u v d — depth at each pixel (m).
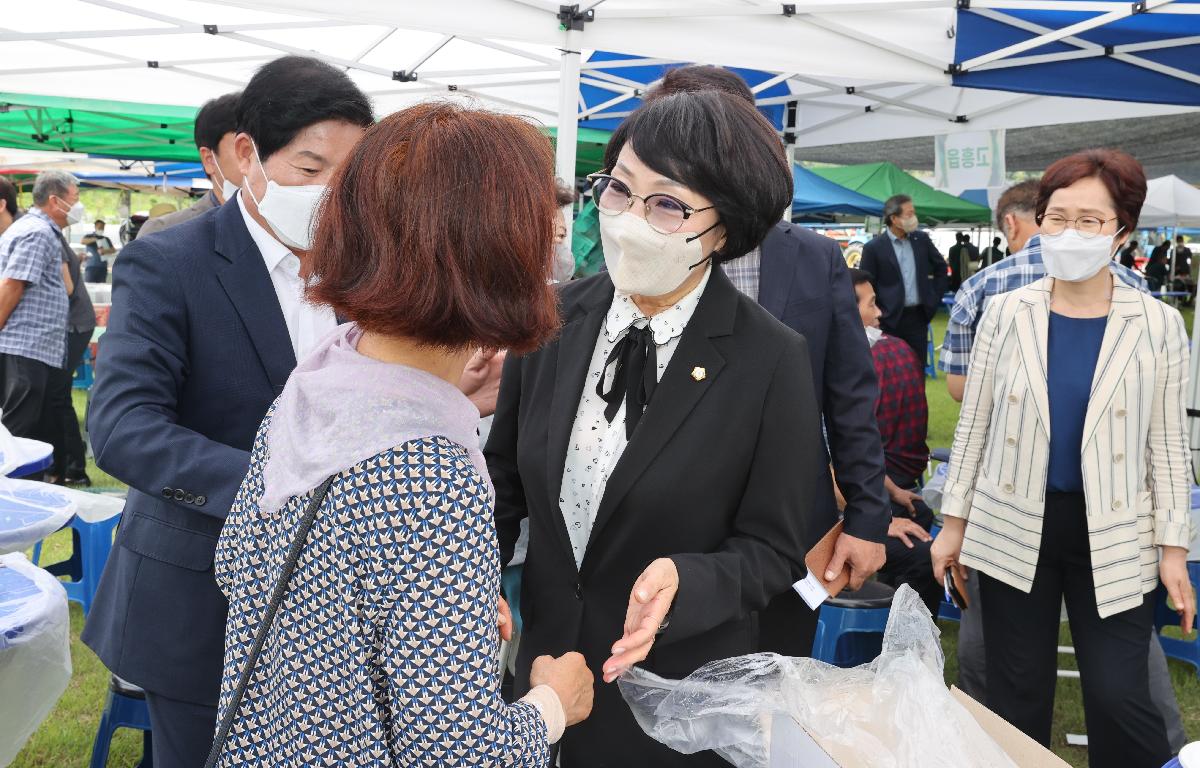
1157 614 3.43
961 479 2.44
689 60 4.28
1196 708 3.47
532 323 1.00
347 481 0.94
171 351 1.66
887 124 7.30
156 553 1.69
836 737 1.21
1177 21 4.82
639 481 1.46
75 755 3.03
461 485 0.95
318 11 3.67
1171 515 2.20
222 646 1.67
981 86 5.08
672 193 1.40
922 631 1.34
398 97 6.98
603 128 8.71
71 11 5.37
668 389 1.47
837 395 2.39
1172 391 2.22
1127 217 2.21
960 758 1.19
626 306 1.54
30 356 5.63
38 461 3.18
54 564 3.84
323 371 1.03
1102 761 2.28
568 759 1.57
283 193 1.68
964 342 3.64
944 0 4.43
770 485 1.50
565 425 1.54
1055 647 2.36
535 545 1.61
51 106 8.00
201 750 1.71
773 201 1.45
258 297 1.74
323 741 0.96
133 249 1.70
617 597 1.51
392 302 0.94
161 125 9.55
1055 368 2.27
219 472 1.52
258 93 1.72
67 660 1.85
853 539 2.29
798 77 6.91
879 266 8.40
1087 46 5.05
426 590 0.92
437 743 0.91
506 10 3.90
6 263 5.51
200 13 5.55
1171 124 9.31
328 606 0.95
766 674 1.34
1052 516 2.27
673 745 1.36
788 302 2.34
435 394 1.00
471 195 0.95
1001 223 4.06
